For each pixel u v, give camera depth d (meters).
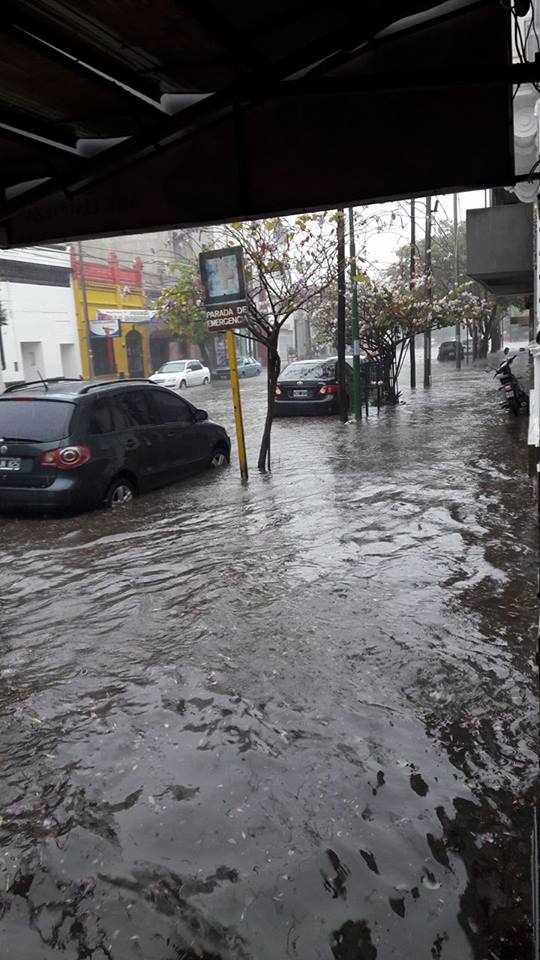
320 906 2.56
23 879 2.74
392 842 2.84
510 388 15.59
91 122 3.93
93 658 4.60
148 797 3.18
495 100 3.69
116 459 8.57
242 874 2.71
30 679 4.36
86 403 8.37
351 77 3.32
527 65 3.15
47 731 3.76
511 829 2.90
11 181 4.51
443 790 3.14
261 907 2.56
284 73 3.38
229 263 9.45
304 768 3.32
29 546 7.17
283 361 57.50
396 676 4.16
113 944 2.45
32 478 7.97
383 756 3.40
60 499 7.91
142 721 3.80
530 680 4.06
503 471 9.74
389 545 6.65
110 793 3.22
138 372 44.00
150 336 44.91
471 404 19.03
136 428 9.04
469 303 20.33
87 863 2.81
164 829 2.97
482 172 3.79
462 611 5.05
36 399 8.27
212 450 10.67
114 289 41.25
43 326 35.69
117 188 4.35
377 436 13.80
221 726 3.71
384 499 8.44
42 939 2.48
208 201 4.23
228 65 3.50
